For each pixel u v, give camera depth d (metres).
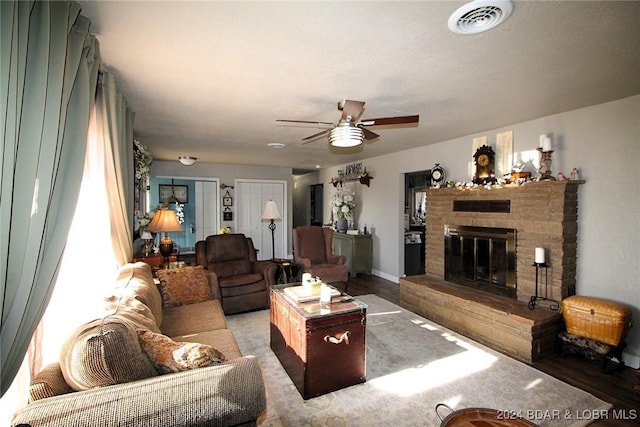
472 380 2.44
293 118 3.32
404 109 2.99
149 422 1.09
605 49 1.82
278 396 2.23
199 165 7.19
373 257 6.22
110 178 2.15
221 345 2.10
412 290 4.04
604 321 2.57
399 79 2.29
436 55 1.91
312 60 1.98
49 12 1.16
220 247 4.39
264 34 1.67
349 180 6.82
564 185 2.91
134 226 3.81
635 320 2.67
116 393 1.11
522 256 3.29
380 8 1.44
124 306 1.71
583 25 1.57
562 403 2.16
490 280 3.63
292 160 6.66
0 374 0.92
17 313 0.99
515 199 3.36
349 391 2.29
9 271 0.97
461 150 4.26
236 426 1.25
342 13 1.48
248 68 2.10
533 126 3.37
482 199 3.72
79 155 1.44
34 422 0.98
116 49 1.84
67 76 1.35
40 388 1.11
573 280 3.04
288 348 2.48
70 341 1.20
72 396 1.07
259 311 4.00
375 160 6.11
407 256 5.84
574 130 3.03
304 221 10.05
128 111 2.88
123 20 1.53
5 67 0.91
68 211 1.36
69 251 1.72
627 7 1.41
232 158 6.38
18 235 1.00
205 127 3.73
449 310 3.50
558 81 2.31
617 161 2.75
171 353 1.35
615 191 2.77
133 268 2.50
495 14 1.45
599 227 2.88
